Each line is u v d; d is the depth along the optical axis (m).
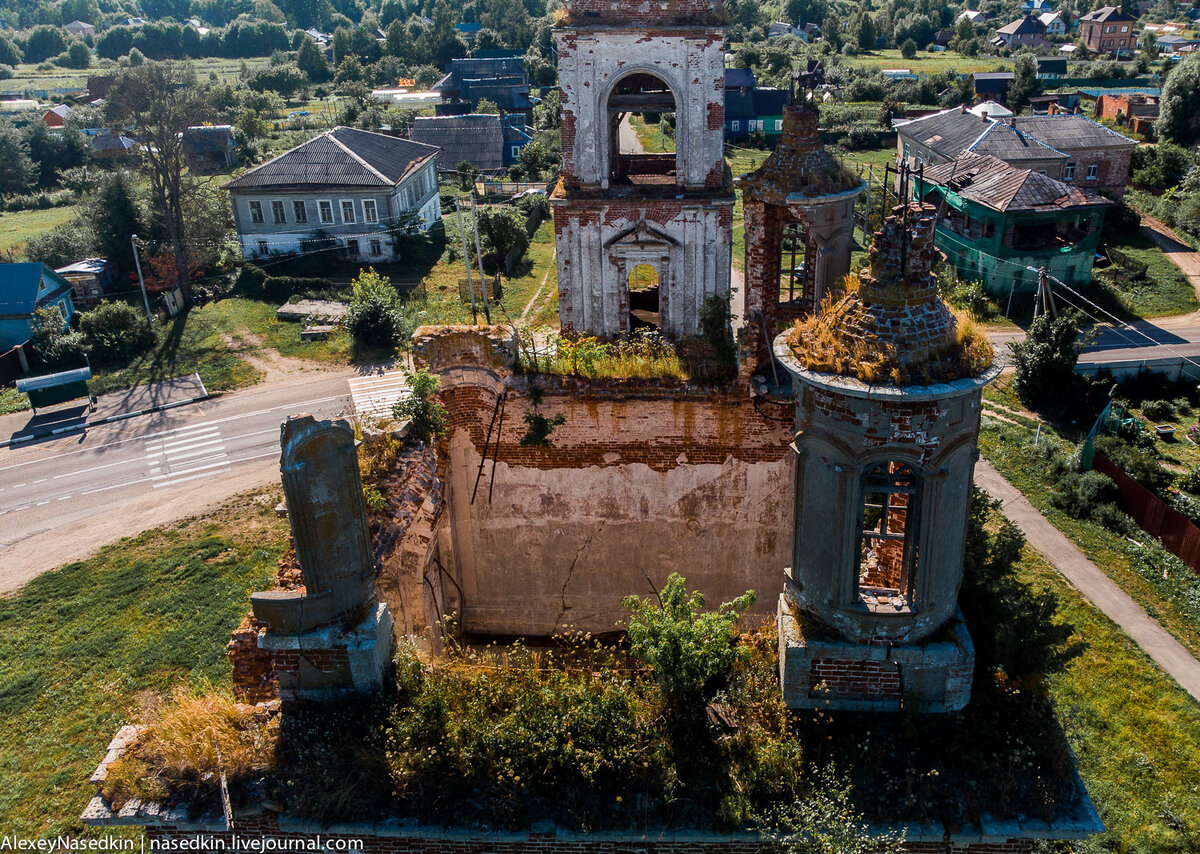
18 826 21.81
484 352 18.89
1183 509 33.06
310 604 12.20
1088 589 29.61
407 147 76.31
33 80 178.25
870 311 10.91
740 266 61.28
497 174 89.50
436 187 79.69
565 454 19.58
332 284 63.28
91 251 68.56
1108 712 24.06
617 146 28.88
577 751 11.66
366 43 174.38
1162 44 157.12
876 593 12.01
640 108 26.53
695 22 24.98
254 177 66.88
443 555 19.55
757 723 12.07
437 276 65.75
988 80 113.12
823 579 11.80
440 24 165.00
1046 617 12.41
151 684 26.70
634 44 25.30
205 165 100.94
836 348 10.94
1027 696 12.02
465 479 20.02
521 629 21.25
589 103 26.03
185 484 40.47
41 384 47.72
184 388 50.53
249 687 14.30
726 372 18.66
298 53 168.75
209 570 32.81
